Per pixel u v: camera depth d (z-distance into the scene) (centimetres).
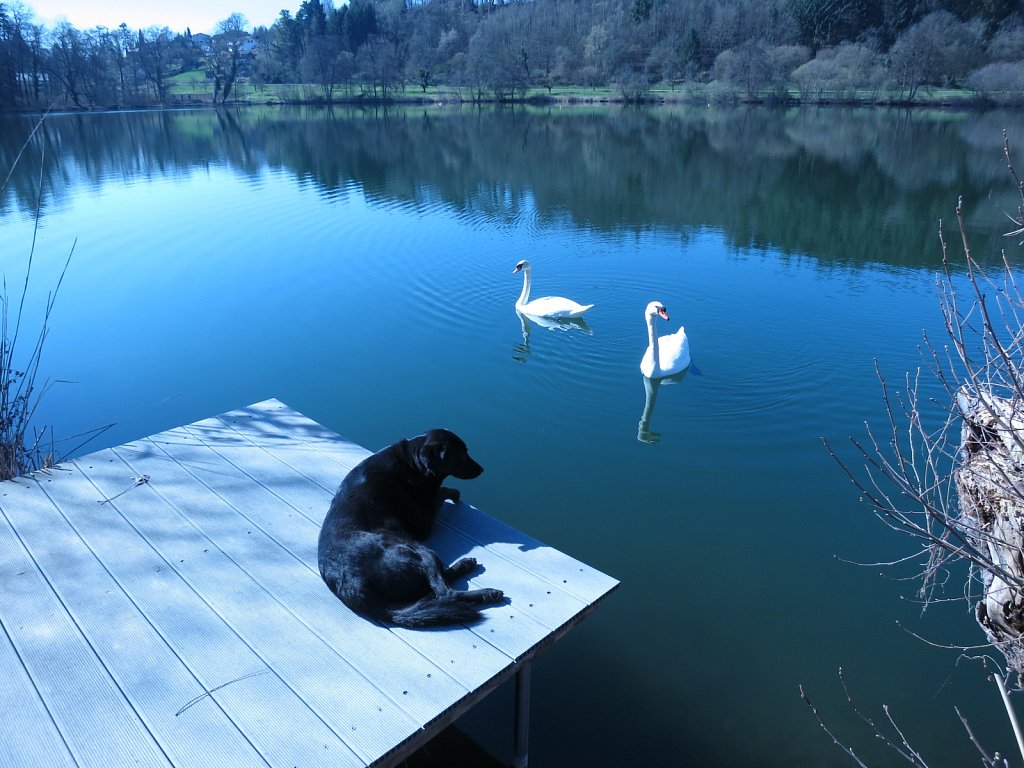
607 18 7031
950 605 527
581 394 889
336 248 1525
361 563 350
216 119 5012
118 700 294
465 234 1641
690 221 1762
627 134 3616
